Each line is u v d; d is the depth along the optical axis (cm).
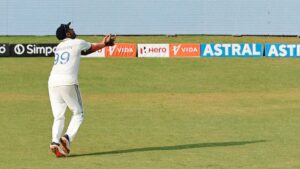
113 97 4784
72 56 2494
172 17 7588
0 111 4038
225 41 7319
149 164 2317
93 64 6322
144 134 3131
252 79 5703
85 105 4350
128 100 4622
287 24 7531
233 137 3023
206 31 7594
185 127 3378
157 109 4156
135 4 7588
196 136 3061
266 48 6794
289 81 5625
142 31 7606
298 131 3216
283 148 2681
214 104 4412
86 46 2527
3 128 3341
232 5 7550
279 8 7512
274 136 3044
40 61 6525
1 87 5250
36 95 4872
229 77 5784
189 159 2420
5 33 7544
